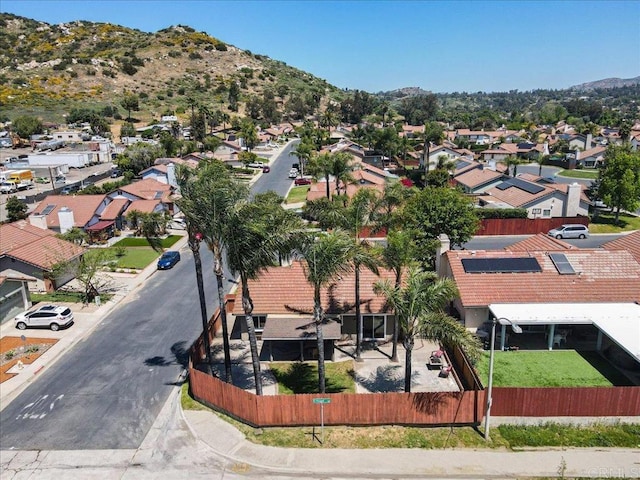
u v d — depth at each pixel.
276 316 32.31
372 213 31.48
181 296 41.56
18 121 135.25
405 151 107.44
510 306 32.00
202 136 134.00
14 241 43.25
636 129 163.75
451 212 44.16
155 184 74.38
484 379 27.91
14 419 25.08
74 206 60.31
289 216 23.77
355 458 21.80
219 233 24.27
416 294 23.28
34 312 35.50
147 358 31.23
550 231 58.00
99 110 165.00
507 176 76.12
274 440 23.06
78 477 20.84
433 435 23.23
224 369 29.70
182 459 21.94
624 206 61.81
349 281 33.94
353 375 28.62
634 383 27.45
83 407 26.02
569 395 23.44
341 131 179.12
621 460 21.45
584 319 29.97
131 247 56.44
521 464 21.31
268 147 144.38
